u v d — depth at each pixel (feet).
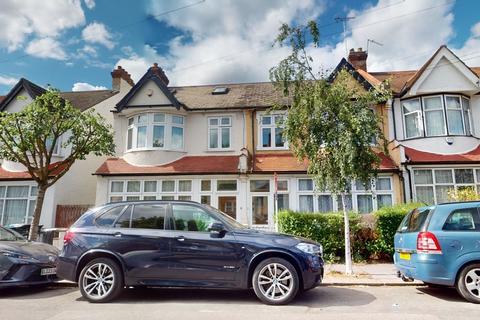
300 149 32.68
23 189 58.29
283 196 53.67
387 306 20.38
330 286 26.45
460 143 52.80
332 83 34.30
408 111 56.24
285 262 20.80
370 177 31.78
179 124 59.93
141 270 21.08
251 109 58.95
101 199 55.67
